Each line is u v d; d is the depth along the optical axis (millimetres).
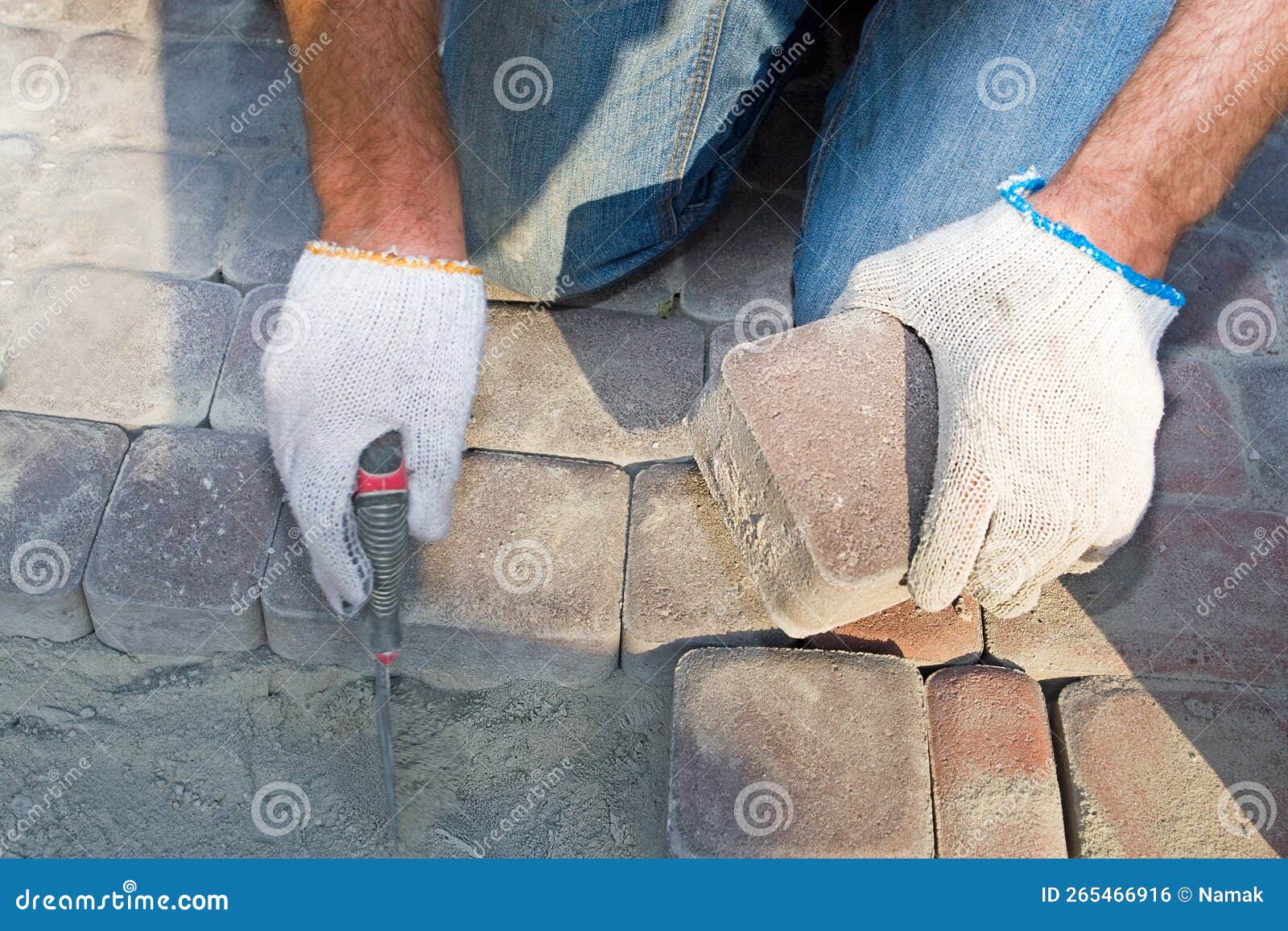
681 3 2213
